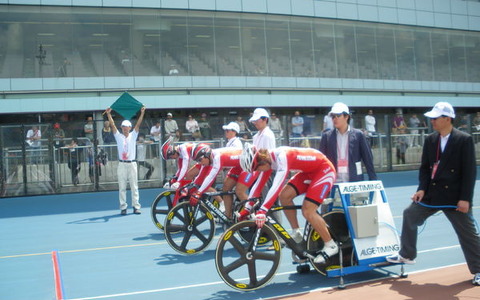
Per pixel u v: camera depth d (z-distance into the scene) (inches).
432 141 162.1
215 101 594.6
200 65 587.2
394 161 628.4
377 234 170.4
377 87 687.1
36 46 529.0
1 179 483.8
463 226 156.9
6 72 520.7
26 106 528.7
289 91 633.0
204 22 591.2
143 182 516.7
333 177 167.6
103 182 508.1
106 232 287.3
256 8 612.4
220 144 534.9
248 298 153.6
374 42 692.1
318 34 653.3
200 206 222.1
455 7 757.3
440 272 174.1
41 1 527.8
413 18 720.3
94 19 547.2
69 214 368.2
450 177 156.6
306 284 167.0
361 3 681.0
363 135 195.3
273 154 160.2
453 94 752.3
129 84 557.3
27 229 308.5
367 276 173.8
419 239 235.1
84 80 543.8
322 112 698.8
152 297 158.1
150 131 518.0
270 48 623.5
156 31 569.6
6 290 171.3
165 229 219.0
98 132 509.4
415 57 722.2
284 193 177.0
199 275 185.0
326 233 163.9
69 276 188.7
